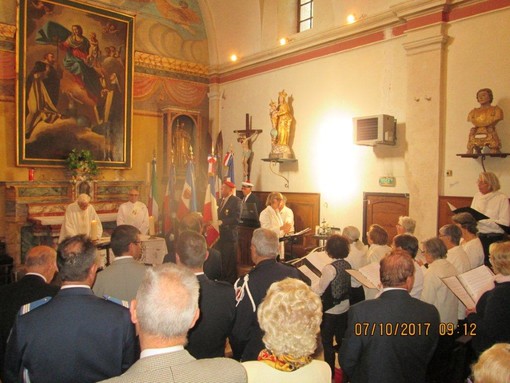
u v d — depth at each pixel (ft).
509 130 19.57
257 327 9.06
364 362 7.74
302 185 29.78
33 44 28.12
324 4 28.48
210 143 36.78
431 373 10.27
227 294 8.47
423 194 22.33
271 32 32.45
